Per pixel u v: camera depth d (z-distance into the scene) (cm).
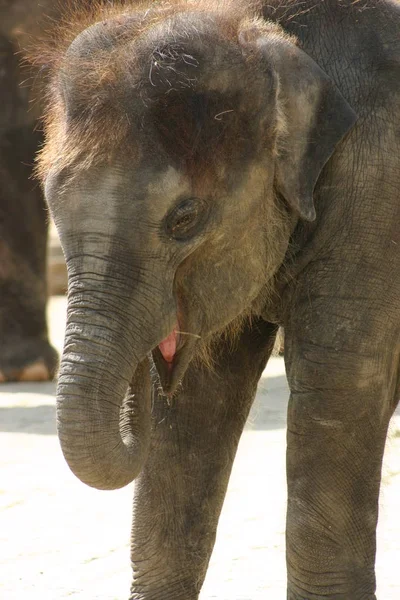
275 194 863
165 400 933
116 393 776
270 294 905
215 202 821
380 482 898
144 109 792
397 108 874
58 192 790
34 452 1561
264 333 960
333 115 850
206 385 935
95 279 784
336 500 874
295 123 847
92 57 812
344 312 867
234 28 838
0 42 2041
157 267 801
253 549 1188
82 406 764
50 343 2200
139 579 946
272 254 870
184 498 938
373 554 891
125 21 830
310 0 894
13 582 1112
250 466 1461
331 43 882
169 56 806
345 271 870
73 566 1154
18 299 2156
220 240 838
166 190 791
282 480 1403
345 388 866
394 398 910
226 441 949
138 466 788
